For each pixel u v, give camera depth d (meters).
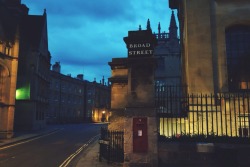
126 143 9.76
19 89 34.12
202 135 11.20
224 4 14.91
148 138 9.68
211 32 14.70
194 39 14.54
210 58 14.23
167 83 38.19
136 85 10.05
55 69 61.31
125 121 9.89
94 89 69.31
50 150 17.59
